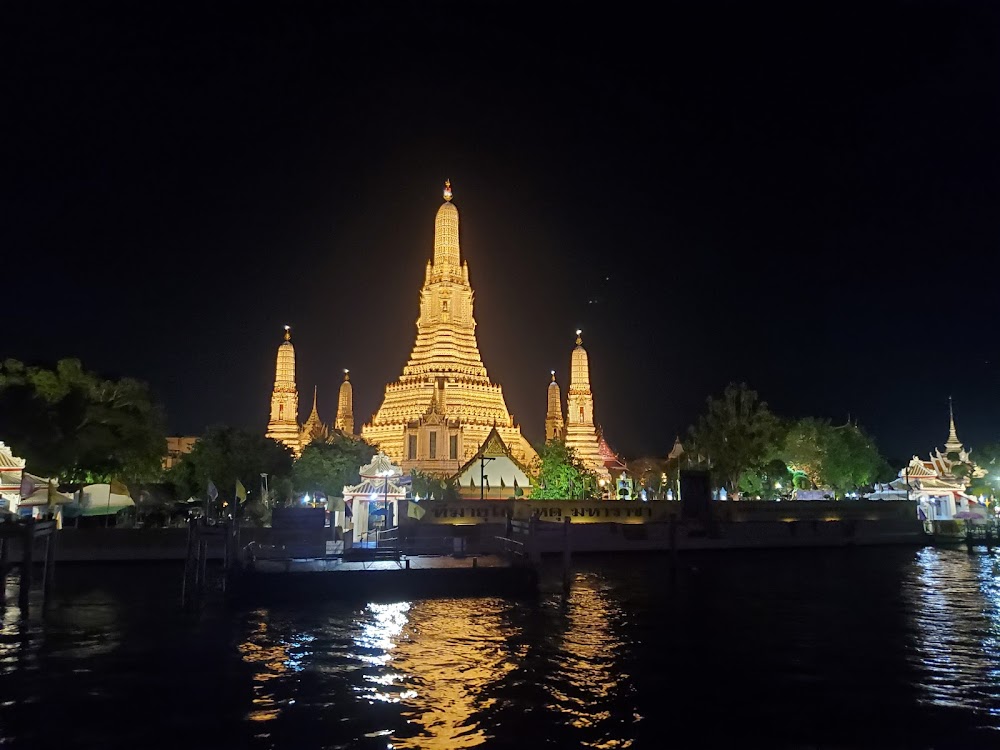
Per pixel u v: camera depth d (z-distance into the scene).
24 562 41.69
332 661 31.00
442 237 127.50
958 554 76.06
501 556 56.56
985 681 28.44
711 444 104.00
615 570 61.88
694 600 46.09
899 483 105.62
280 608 42.16
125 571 56.12
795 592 49.62
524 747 22.02
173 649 32.94
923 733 23.12
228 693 26.73
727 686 27.78
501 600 45.41
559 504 81.56
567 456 106.00
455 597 45.84
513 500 79.25
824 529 83.12
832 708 25.41
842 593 49.19
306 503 86.44
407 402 120.62
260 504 84.38
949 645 34.12
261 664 30.48
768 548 78.12
